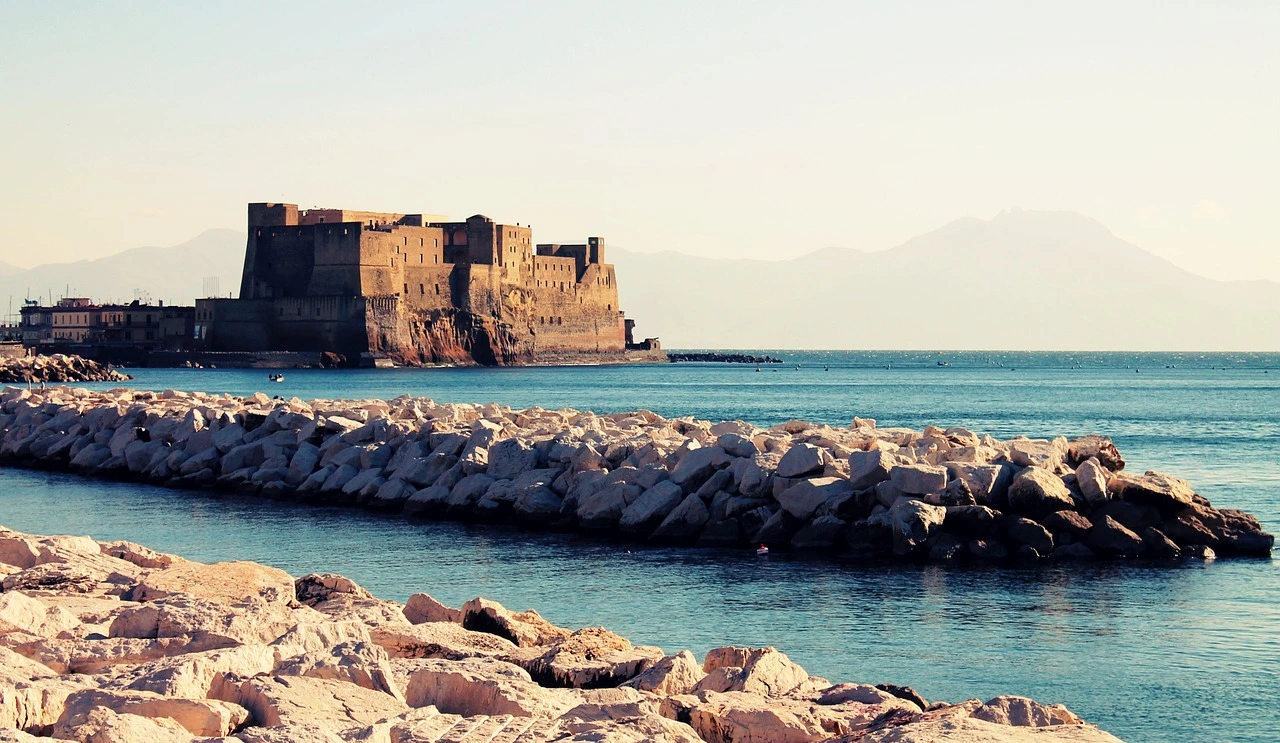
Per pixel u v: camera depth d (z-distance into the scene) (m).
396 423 60.09
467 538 46.69
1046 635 32.66
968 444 53.44
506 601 36.22
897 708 18.84
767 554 43.19
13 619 21.31
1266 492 60.78
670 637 32.31
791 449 46.34
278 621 21.95
